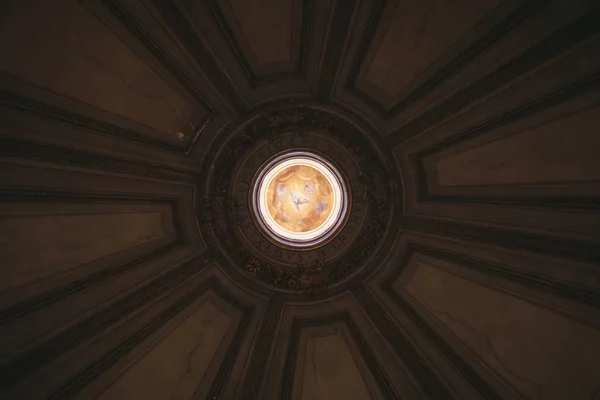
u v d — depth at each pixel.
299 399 5.40
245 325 6.02
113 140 4.62
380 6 4.48
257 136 6.18
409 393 5.17
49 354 3.95
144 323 4.93
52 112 3.89
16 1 3.18
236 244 6.38
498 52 4.20
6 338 3.69
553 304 4.44
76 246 4.34
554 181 4.30
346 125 6.12
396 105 5.57
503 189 4.85
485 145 4.84
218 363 5.45
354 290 6.39
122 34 4.00
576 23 3.56
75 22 3.61
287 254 6.62
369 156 6.21
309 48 5.25
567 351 4.30
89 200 4.47
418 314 5.74
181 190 5.84
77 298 4.34
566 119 3.97
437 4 4.21
